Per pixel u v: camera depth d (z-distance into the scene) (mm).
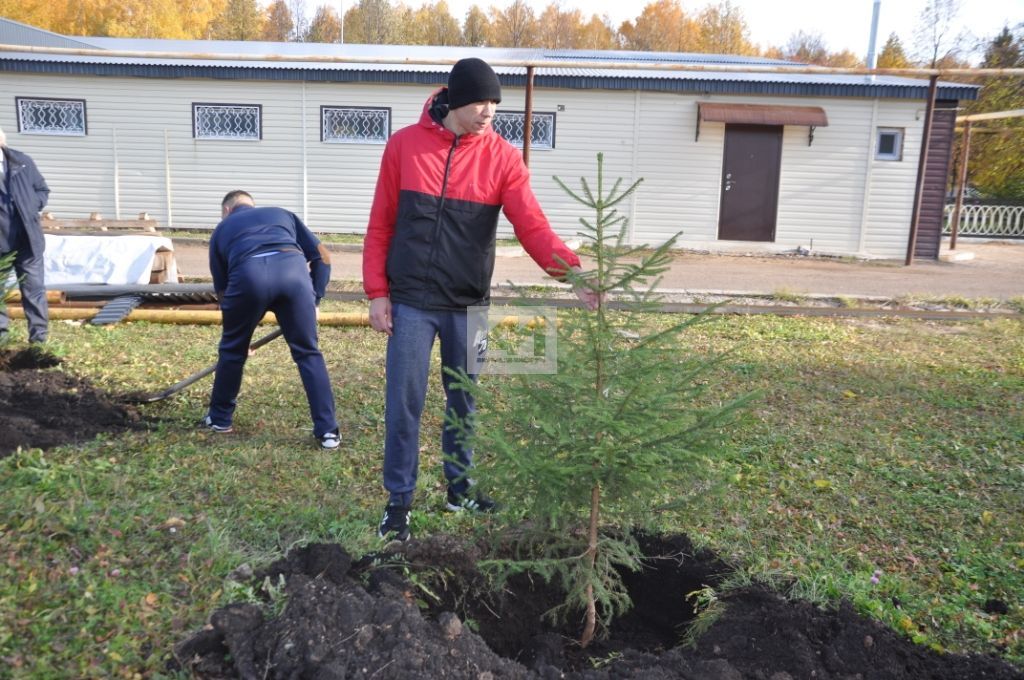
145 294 9016
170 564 3076
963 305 10945
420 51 23734
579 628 3285
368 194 18219
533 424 3004
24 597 2713
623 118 17797
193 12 43938
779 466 4727
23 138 17797
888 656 2789
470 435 3176
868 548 3705
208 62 17484
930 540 3805
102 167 18016
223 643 2605
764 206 18047
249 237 4715
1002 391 6582
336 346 7613
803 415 5777
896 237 17922
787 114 17188
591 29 60688
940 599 3236
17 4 35625
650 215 18125
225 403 4961
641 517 3217
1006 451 5102
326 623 2564
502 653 3119
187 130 17938
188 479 4125
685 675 2641
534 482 2943
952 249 20016
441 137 3467
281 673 2451
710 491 3107
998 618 3143
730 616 3016
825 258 17234
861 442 5199
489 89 3307
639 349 2852
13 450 4273
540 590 3340
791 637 2846
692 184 18000
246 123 17969
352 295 10297
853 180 17781
